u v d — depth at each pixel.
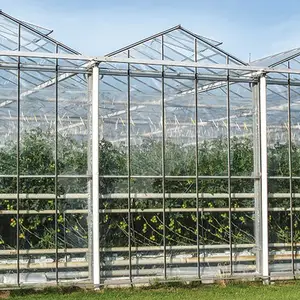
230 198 14.92
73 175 14.12
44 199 13.95
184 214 14.67
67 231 14.04
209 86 15.04
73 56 13.90
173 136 14.74
